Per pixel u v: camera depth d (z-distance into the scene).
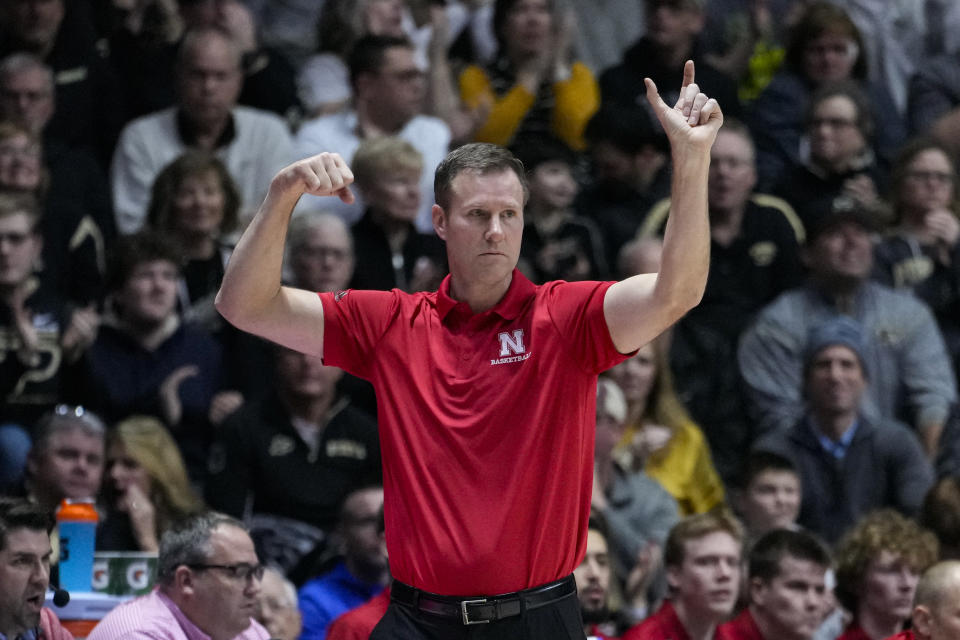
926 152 33.34
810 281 30.81
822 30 37.12
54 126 31.83
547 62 35.94
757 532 26.12
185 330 27.48
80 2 32.91
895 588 22.67
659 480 26.77
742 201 32.09
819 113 34.47
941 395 30.52
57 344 26.72
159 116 31.89
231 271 12.91
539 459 12.88
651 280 12.71
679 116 12.38
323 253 27.70
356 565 23.09
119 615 18.14
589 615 21.95
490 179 12.91
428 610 12.89
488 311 13.16
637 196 32.88
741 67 40.97
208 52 31.34
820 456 27.75
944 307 32.88
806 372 28.14
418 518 12.91
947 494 25.73
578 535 13.23
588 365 13.02
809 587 21.86
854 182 34.44
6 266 26.06
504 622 12.78
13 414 26.27
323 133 32.53
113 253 27.17
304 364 25.83
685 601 22.17
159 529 23.64
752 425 30.12
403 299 13.59
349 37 35.41
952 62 40.72
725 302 31.47
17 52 31.95
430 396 13.09
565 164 31.70
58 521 19.84
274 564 25.27
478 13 38.47
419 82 32.72
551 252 30.92
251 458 25.83
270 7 39.41
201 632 18.30
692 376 29.86
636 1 42.78
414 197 29.34
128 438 23.70
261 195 31.89
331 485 25.94
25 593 16.28
